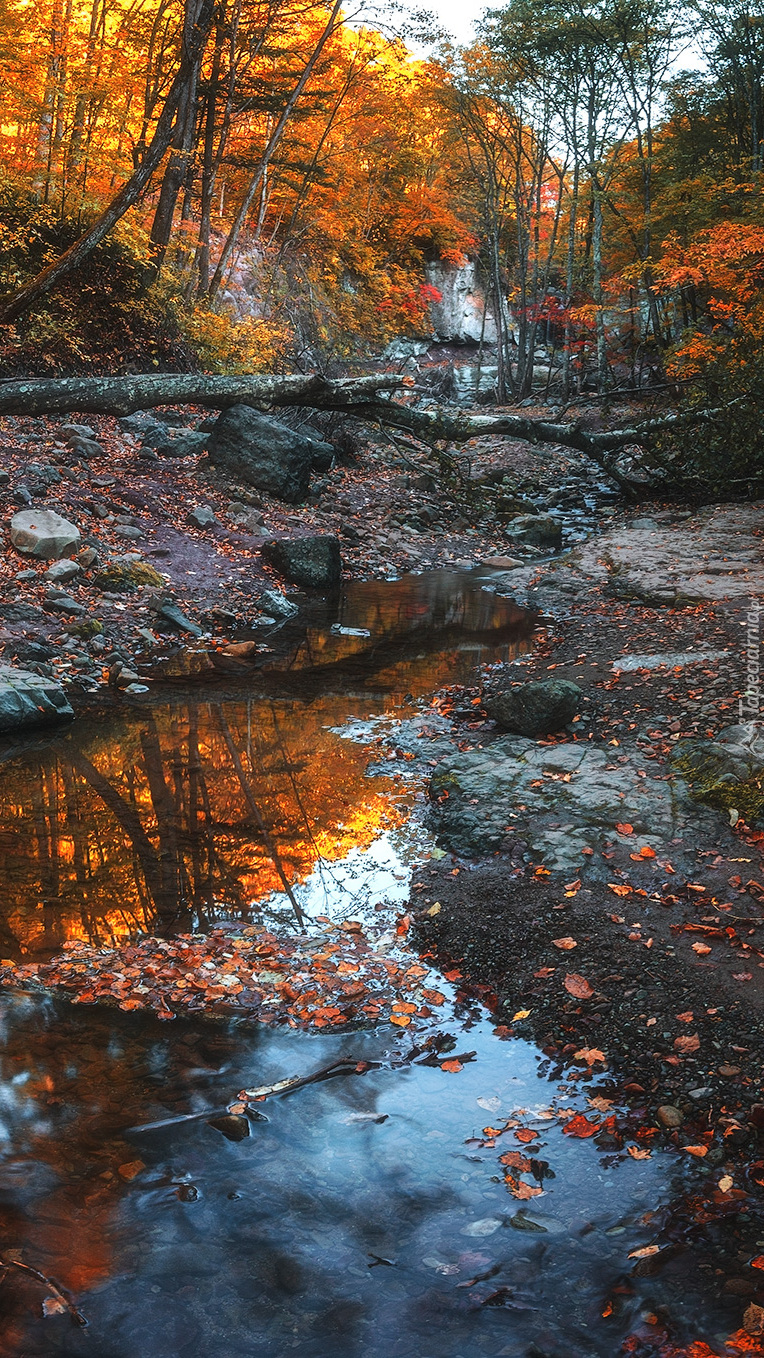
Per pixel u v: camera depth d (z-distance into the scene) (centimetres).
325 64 2391
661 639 885
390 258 3797
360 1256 263
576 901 461
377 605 1129
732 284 1886
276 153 2430
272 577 1168
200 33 1647
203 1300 248
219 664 895
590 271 3347
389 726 737
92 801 595
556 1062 358
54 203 1570
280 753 680
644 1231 272
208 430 1530
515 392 3362
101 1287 250
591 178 3012
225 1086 336
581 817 539
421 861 521
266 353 1883
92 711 763
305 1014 385
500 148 3834
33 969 412
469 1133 315
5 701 706
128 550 1077
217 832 555
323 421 1708
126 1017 378
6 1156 295
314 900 482
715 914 443
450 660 918
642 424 1677
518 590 1203
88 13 2112
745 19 2550
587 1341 236
